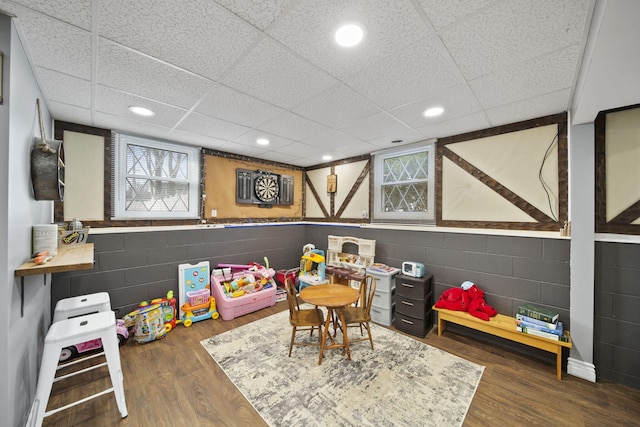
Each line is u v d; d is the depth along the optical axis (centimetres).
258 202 429
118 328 255
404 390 191
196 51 145
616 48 116
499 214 266
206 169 365
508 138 261
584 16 115
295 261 474
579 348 211
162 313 276
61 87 185
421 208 334
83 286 260
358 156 410
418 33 129
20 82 135
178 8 113
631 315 195
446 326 297
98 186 277
